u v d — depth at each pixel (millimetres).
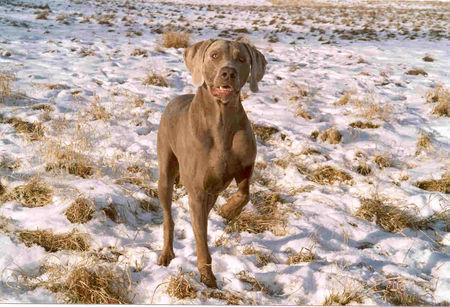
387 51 12891
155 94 7441
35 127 5617
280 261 3445
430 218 4184
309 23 19734
